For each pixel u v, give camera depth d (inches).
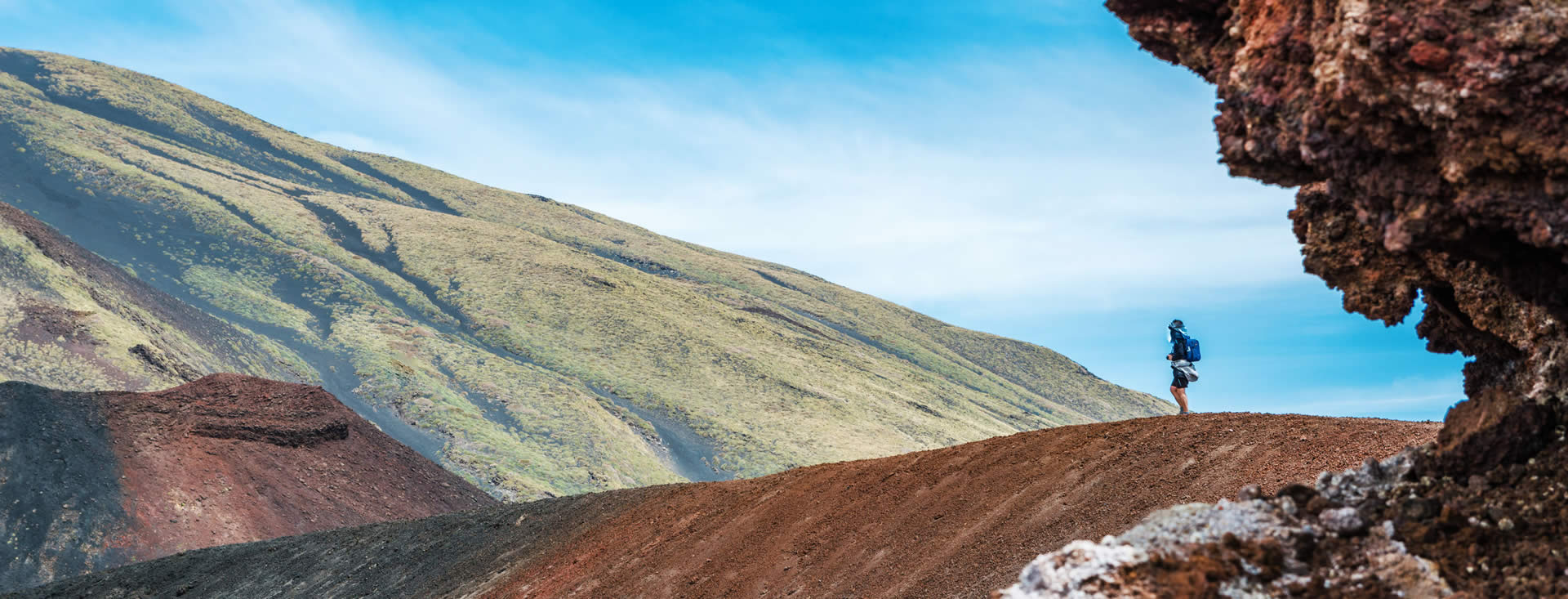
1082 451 461.1
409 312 6574.8
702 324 7431.1
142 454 2271.2
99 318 3917.3
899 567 456.8
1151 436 435.2
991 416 7736.2
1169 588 163.2
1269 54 195.5
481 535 943.0
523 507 999.0
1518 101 160.9
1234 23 210.7
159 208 7460.6
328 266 6919.3
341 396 4960.6
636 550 684.1
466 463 4229.8
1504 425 186.9
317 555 1121.4
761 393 6294.3
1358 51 171.0
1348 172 190.2
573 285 7440.9
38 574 1830.7
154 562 1299.2
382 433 2886.3
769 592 517.3
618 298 7357.3
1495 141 163.5
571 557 749.9
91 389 3366.1
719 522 651.5
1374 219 191.6
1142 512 371.2
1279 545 173.9
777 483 671.1
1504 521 170.9
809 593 488.7
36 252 4379.9
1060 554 174.9
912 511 507.8
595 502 891.4
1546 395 190.5
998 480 486.3
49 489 2027.6
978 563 412.2
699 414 5698.8
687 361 6565.0
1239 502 190.7
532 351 6190.9
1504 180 166.1
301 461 2503.7
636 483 4480.8
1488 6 162.7
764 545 576.1
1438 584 163.5
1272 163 207.8
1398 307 216.4
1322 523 179.6
